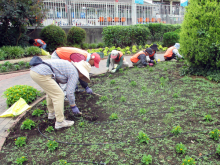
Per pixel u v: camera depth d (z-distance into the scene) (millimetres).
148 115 4039
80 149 3154
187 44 5820
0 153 3172
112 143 3225
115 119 3984
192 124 3621
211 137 3160
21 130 3783
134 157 2885
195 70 6270
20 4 10836
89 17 16547
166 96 4906
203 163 2680
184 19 6105
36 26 12656
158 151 2986
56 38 12609
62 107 3568
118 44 14070
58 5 15234
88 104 4770
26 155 3094
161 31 15547
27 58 10531
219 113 3922
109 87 5828
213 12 5309
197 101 4496
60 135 3547
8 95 4816
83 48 14188
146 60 7941
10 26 12234
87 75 3646
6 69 8648
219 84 5328
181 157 2834
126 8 17516
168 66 7559
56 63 3424
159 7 19391
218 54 5395
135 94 5207
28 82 7082
